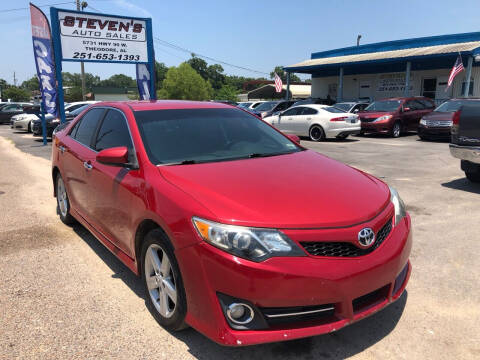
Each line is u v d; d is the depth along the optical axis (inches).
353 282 93.9
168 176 115.6
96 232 158.7
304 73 1131.3
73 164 173.5
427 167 354.6
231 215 94.9
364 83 1021.2
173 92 2358.5
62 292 134.8
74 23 502.0
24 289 136.8
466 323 116.1
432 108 705.0
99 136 159.9
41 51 533.3
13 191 280.2
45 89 548.7
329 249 95.0
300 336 93.0
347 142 575.2
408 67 816.3
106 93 3454.7
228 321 92.9
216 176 115.2
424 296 130.8
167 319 109.8
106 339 109.2
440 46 857.5
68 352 103.9
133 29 540.4
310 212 98.3
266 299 90.0
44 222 209.3
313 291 91.0
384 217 106.7
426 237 181.0
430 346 106.1
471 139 256.2
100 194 144.6
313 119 594.2
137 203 117.7
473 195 253.4
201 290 94.6
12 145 582.2
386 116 623.8
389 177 310.2
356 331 113.2
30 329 113.8
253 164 128.5
